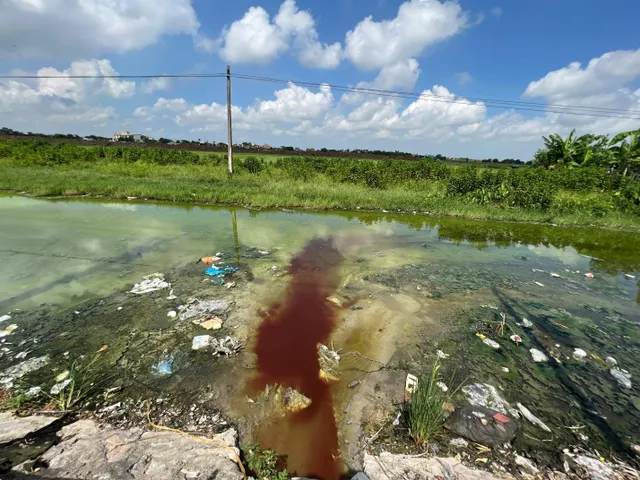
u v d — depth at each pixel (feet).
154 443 7.53
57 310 13.12
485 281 18.28
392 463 7.41
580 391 10.17
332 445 8.17
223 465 7.04
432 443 8.11
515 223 33.63
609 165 56.03
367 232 27.61
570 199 36.88
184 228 25.77
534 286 17.88
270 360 11.07
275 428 8.55
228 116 47.75
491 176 40.37
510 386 10.28
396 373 10.64
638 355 12.11
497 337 12.88
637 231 31.63
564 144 59.82
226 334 12.22
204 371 10.32
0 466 6.55
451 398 9.60
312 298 15.37
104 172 50.47
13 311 12.86
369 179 48.70
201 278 16.67
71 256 18.67
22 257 18.16
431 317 14.17
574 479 7.30
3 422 7.81
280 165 60.59
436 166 54.85
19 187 36.94
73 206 31.81
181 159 64.85
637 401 9.83
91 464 6.76
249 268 18.29
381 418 8.90
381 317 13.98
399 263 20.39
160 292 15.02
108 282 15.71
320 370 10.64
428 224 31.91
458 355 11.69
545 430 8.66
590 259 23.18
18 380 9.41
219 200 36.24
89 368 10.09
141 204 34.40
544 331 13.47
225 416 8.75
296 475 7.47
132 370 10.16
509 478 7.20
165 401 9.07
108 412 8.55
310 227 28.27
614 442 8.38
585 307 15.72
